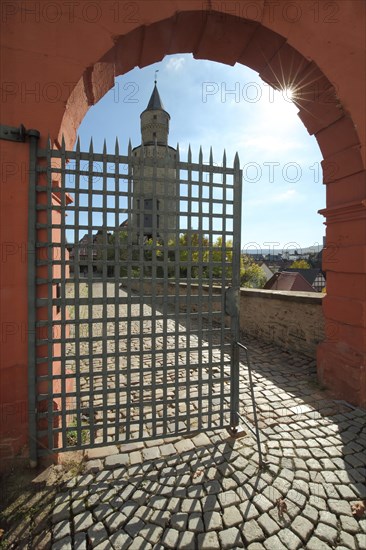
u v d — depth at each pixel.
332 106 3.64
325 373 4.23
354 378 3.73
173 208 2.97
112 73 3.14
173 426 3.28
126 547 1.89
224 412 3.30
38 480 2.45
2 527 2.04
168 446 2.88
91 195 2.61
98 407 2.75
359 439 2.99
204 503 2.21
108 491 2.34
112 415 3.55
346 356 3.87
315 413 3.50
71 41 2.63
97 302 2.71
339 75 3.46
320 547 1.89
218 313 3.08
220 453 2.78
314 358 5.46
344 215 3.88
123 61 3.13
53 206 2.53
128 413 2.84
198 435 3.06
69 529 2.01
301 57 3.36
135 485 2.40
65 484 2.41
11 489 2.36
